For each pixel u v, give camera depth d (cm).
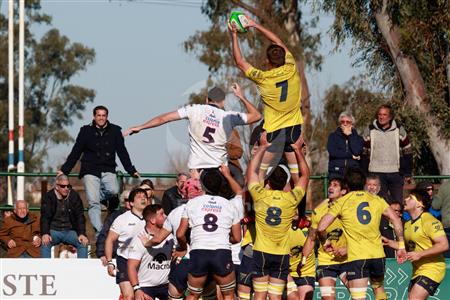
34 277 3928
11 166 7906
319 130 9600
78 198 4100
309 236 3294
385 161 4131
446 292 3975
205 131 3312
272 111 3083
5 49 12862
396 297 3959
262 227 3162
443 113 6094
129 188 4438
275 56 3064
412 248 3488
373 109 6450
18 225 4144
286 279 3219
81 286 3934
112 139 4062
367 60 6525
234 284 3112
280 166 3166
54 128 13150
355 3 6209
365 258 3222
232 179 3225
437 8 6153
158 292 3550
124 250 3528
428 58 6325
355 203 3238
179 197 3872
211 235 3064
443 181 4547
